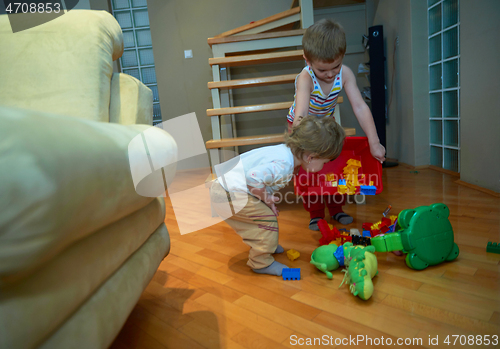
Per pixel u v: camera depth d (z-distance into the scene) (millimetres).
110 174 476
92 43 952
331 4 3543
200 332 829
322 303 921
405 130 3016
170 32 3734
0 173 285
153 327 863
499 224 1382
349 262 1029
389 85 3328
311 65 1285
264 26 2586
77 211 383
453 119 2443
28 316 360
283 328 820
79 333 466
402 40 2928
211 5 3678
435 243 1062
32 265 329
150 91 1069
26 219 302
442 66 2551
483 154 1922
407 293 932
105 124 567
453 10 2375
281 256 1285
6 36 949
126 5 3902
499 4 1715
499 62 1750
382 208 1794
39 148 320
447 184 2176
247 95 3816
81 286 471
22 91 895
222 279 1128
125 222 673
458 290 925
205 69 3770
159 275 1188
